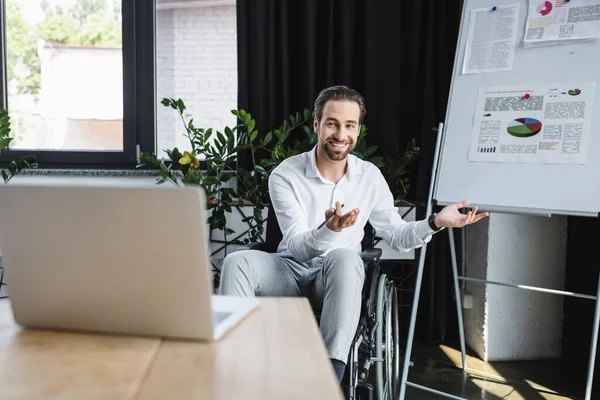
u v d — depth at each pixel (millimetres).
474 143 2225
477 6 2350
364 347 1831
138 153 3123
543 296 2732
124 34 3084
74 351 842
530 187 2070
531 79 2164
